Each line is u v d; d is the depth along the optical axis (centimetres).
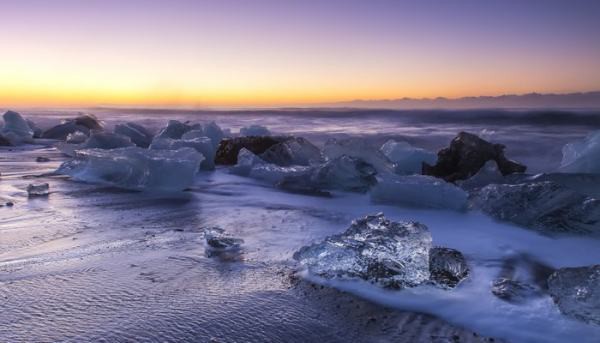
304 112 4575
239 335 237
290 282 309
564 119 2212
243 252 374
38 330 238
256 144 1066
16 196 618
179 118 3819
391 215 521
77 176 778
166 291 292
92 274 321
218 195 656
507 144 1370
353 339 234
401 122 2655
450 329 245
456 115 2731
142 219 495
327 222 483
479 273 329
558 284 267
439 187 550
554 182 511
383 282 299
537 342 230
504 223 475
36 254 367
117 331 238
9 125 1638
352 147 783
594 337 232
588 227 422
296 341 232
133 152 733
